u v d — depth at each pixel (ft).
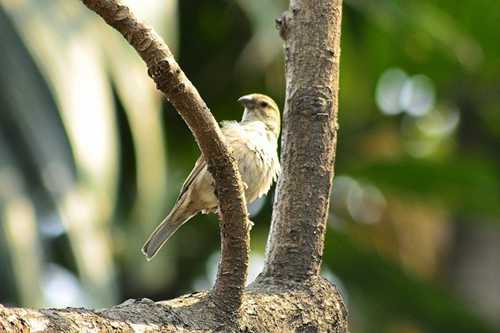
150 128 38.29
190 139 57.77
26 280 40.04
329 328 23.52
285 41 25.05
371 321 61.05
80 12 37.50
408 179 59.98
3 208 39.11
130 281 57.52
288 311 22.94
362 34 58.18
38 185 39.75
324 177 24.53
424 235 69.41
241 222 21.25
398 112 69.31
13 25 36.78
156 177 38.58
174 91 19.49
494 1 59.98
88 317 18.95
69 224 38.68
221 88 56.54
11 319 17.60
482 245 71.05
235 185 20.93
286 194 24.44
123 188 49.80
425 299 60.13
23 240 39.68
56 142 39.37
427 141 73.00
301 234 24.17
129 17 18.85
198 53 56.03
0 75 38.42
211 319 21.34
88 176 36.19
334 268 59.82
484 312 69.41
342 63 58.54
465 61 62.18
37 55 36.11
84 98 36.37
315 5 24.80
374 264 59.06
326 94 24.62
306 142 24.47
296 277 23.90
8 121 39.04
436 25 56.39
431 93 70.13
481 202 60.80
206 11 54.70
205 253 60.90
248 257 21.59
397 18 54.54
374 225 68.08
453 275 71.31
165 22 38.06
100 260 39.14
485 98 69.62
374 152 66.03
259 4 49.47
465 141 73.26
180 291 61.93
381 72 61.72
